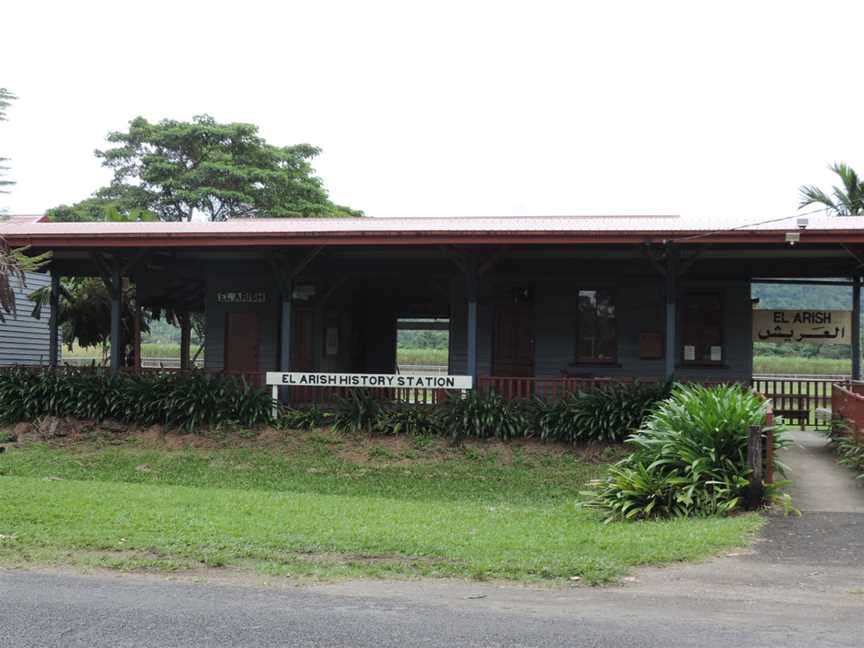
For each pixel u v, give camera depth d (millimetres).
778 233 15273
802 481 12703
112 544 8570
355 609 6480
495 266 20406
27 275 28781
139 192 42219
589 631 5926
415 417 17625
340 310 23688
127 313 26406
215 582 7316
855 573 7684
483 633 5867
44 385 18812
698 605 6652
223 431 18062
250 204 42562
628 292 20156
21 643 5629
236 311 21812
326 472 15938
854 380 18766
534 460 16281
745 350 19750
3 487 12508
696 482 10891
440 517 10977
